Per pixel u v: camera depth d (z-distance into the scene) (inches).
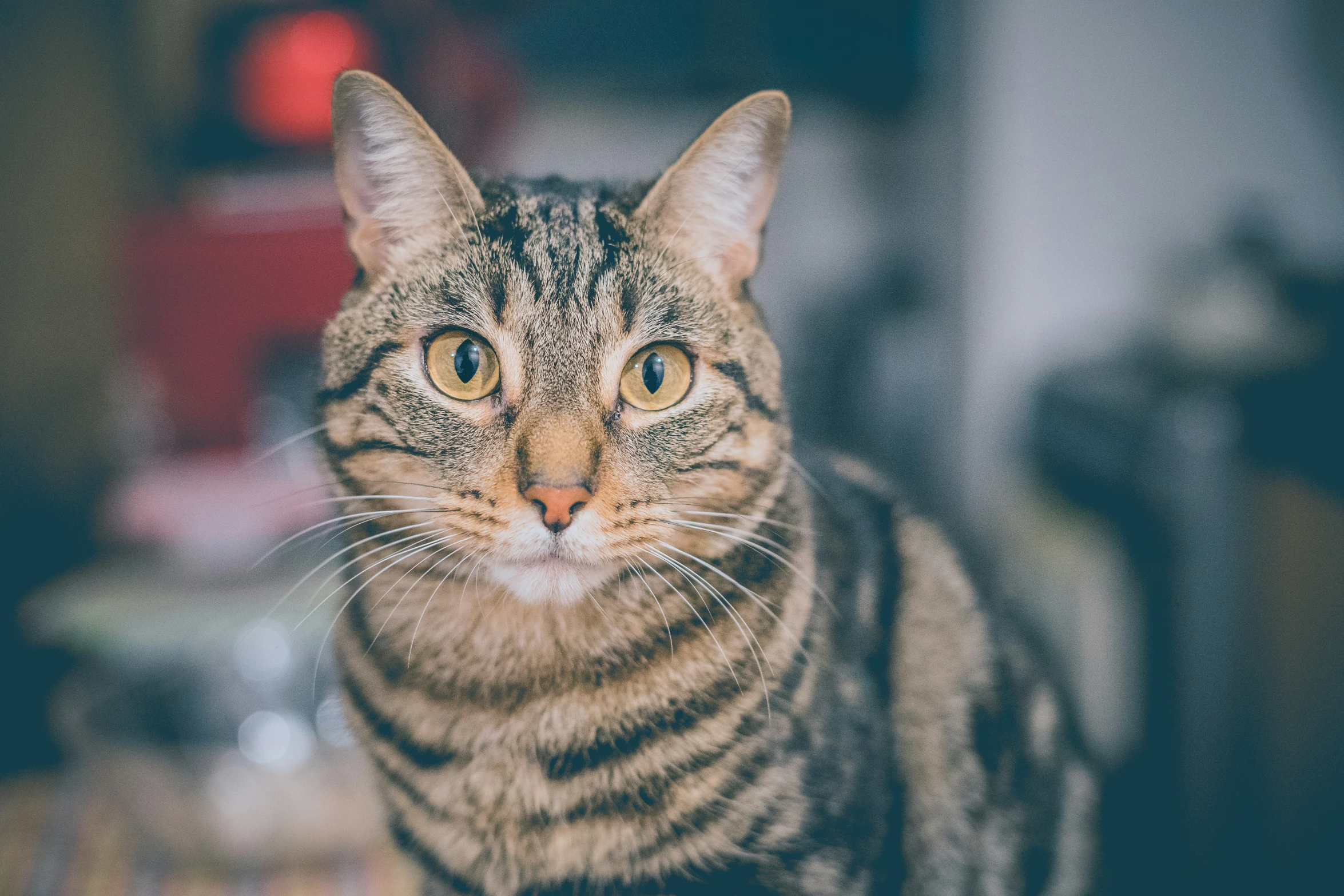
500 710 13.7
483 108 27.0
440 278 13.6
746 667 13.5
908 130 41.9
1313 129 29.6
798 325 42.9
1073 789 16.8
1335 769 19.6
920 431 39.2
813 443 19.5
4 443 29.1
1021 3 29.6
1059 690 17.3
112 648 20.2
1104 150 30.1
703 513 13.6
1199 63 29.6
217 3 27.3
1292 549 19.9
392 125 13.7
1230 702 20.7
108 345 29.6
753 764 13.3
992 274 31.2
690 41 40.9
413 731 13.8
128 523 22.4
